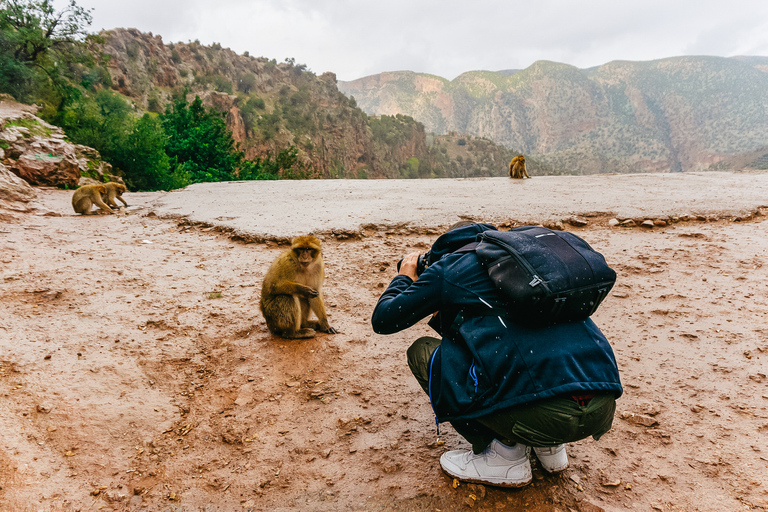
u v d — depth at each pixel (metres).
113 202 11.37
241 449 3.01
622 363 3.91
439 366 2.36
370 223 8.61
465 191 12.43
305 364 4.04
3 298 4.91
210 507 2.54
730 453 2.75
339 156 162.12
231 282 6.08
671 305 5.03
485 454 2.50
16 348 3.87
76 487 2.60
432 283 2.23
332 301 5.55
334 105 181.12
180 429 3.21
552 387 1.97
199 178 30.36
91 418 3.15
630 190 11.62
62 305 4.95
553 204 9.66
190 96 123.94
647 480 2.58
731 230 7.68
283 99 163.62
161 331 4.57
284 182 16.56
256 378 3.83
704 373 3.67
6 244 7.11
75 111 22.83
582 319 2.13
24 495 2.45
